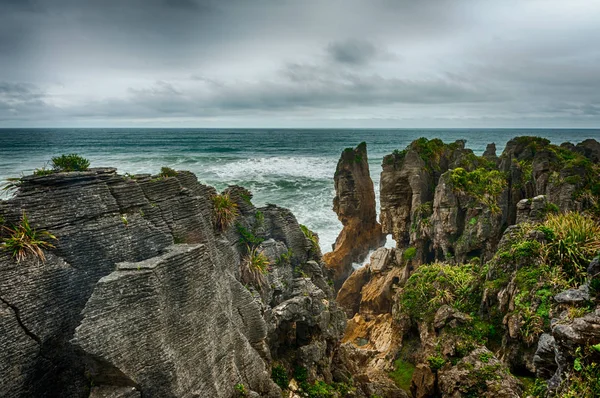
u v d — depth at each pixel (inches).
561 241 848.9
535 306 808.9
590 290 604.1
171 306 529.0
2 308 465.1
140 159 4948.3
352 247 1973.4
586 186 1286.9
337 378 966.4
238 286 754.8
